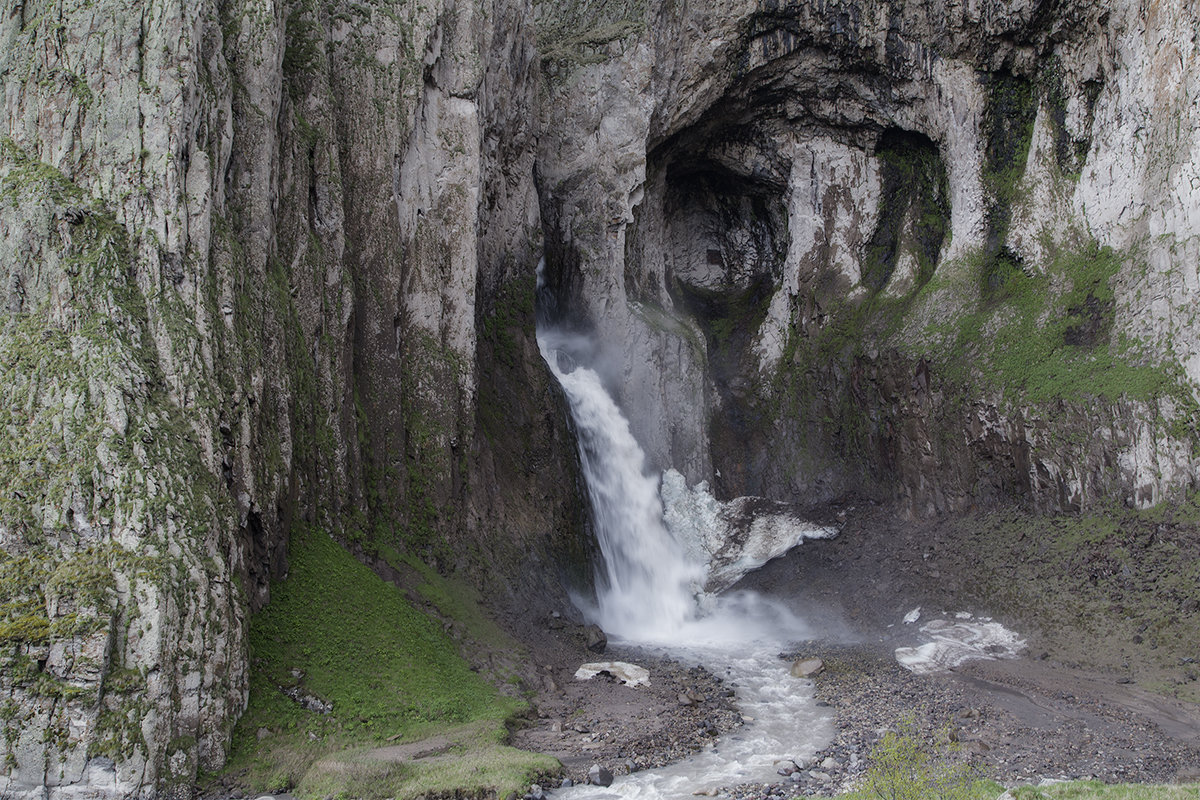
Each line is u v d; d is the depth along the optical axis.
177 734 13.95
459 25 27.61
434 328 25.59
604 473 33.41
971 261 35.06
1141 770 16.20
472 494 25.58
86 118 17.08
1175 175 28.28
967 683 22.06
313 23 23.48
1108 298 29.53
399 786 14.36
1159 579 24.14
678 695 20.94
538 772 15.12
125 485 14.70
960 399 32.16
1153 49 29.58
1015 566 27.64
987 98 35.59
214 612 14.96
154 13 17.52
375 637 18.84
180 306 16.81
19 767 12.95
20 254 16.08
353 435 22.17
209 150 18.17
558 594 26.73
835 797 14.02
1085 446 27.88
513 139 32.47
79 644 13.46
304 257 21.44
